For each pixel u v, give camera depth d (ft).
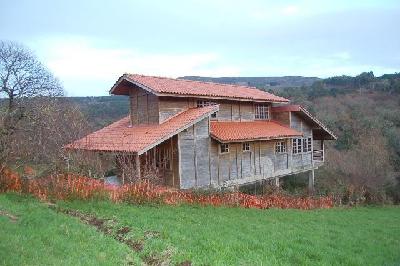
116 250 32.76
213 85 98.12
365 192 111.45
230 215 59.52
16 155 60.64
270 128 96.94
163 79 87.51
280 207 78.28
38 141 70.44
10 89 124.98
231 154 85.87
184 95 79.66
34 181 55.31
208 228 46.09
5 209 42.68
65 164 63.98
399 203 120.47
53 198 53.16
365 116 214.48
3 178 54.24
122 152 68.33
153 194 60.34
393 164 140.05
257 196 83.10
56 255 29.25
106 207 51.42
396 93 295.28
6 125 64.54
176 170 75.00
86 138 78.95
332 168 129.49
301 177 123.65
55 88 142.92
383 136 163.73
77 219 42.88
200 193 68.74
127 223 43.42
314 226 59.77
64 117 90.79
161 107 79.00
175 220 49.39
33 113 83.71
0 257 26.63
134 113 85.20
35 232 34.55
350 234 56.44
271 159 97.60
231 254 35.47
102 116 182.91
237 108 96.22
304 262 37.35
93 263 28.02
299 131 108.58
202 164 78.59
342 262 39.83
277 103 110.32
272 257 36.78
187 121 73.92
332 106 259.80
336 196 100.99
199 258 32.99
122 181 69.56
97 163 67.46
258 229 50.62
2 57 128.57
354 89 325.42
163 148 77.82
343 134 182.70
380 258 43.62
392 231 64.18
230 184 84.94
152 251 34.50
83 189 54.54
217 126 86.69
